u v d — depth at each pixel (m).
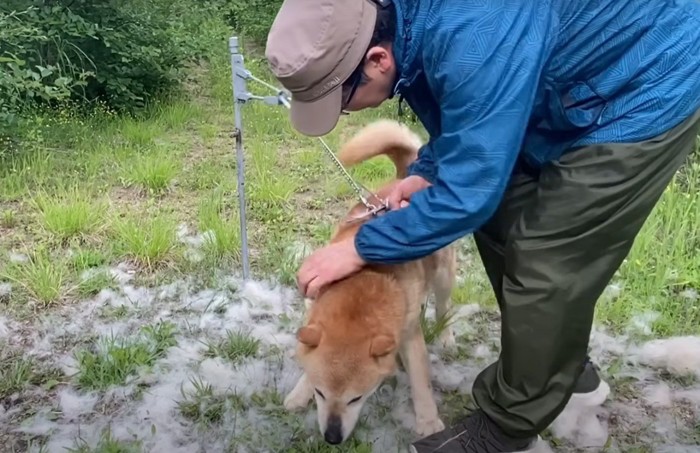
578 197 2.04
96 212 4.47
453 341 3.42
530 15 1.82
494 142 1.82
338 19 1.87
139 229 4.21
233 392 3.05
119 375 3.13
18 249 4.14
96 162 5.33
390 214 2.10
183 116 6.65
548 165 2.14
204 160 5.63
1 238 4.25
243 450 2.75
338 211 4.82
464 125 1.85
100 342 3.35
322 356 2.58
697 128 2.09
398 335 2.65
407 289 2.78
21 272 3.83
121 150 5.60
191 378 3.13
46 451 2.70
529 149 2.15
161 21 7.53
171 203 4.86
